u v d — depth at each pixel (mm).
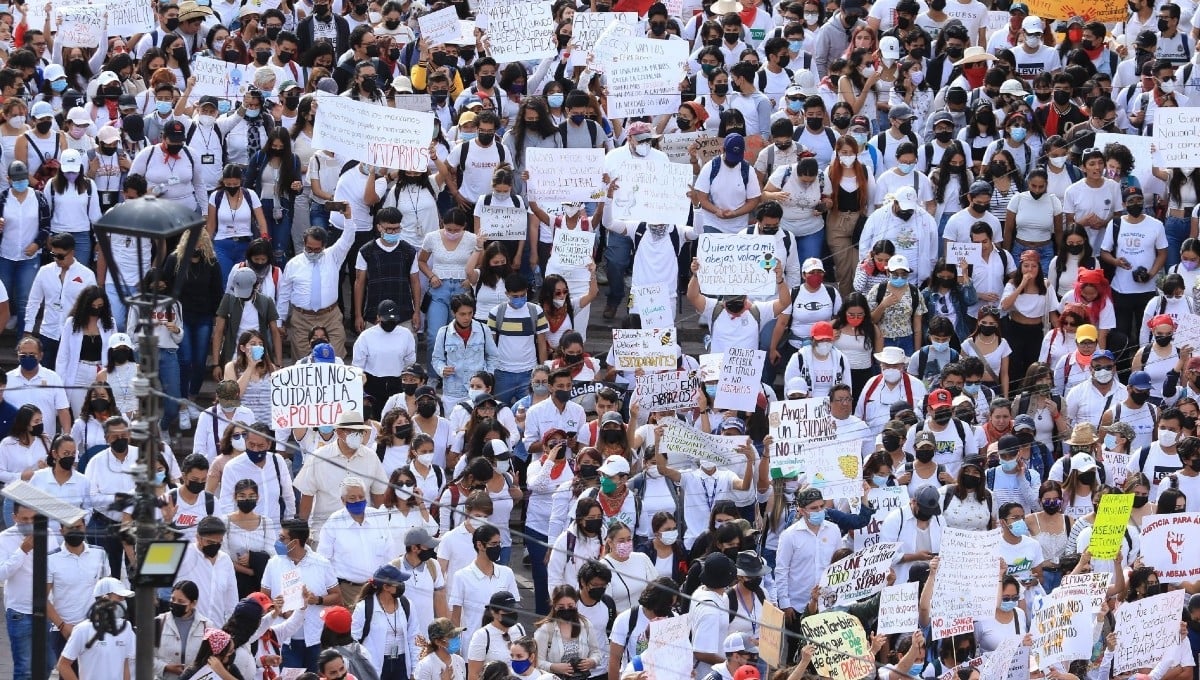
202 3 88125
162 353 66500
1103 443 67000
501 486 59812
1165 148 76000
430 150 73312
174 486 59375
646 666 52750
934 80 82625
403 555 55625
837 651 53406
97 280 70875
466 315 66812
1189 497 64562
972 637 56688
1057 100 79375
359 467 58531
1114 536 58406
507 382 67438
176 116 75562
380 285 70312
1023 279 71875
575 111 75312
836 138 76188
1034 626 56469
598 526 57406
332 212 71875
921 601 57062
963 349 70375
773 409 61312
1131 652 57719
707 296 71312
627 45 76562
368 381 67000
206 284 68188
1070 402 68438
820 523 58469
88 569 55188
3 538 55031
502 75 78812
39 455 60312
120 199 74250
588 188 71562
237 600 55094
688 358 65750
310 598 54656
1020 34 87312
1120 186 75938
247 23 84938
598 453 60406
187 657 52000
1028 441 63906
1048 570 61375
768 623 52688
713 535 57125
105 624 48750
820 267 69750
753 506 61438
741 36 84125
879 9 87312
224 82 76938
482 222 71188
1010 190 75750
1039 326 72375
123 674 52938
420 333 72688
